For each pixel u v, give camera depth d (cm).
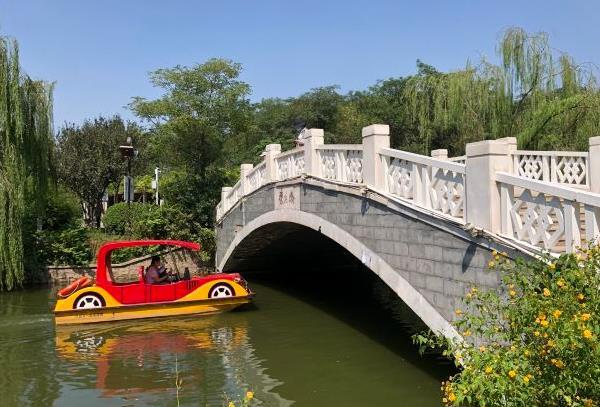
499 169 634
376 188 892
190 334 1201
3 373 927
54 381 884
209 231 2142
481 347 459
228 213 1850
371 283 1955
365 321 1313
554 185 550
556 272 449
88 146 3031
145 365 967
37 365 973
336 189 1023
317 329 1230
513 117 1866
